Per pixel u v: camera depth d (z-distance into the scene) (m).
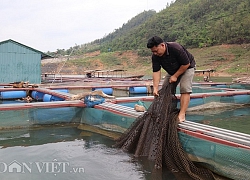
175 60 4.36
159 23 90.25
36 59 18.95
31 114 6.30
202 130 3.96
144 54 73.38
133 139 4.54
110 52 85.25
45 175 3.50
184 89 4.49
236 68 45.78
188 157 4.07
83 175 3.53
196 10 84.75
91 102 6.57
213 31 64.56
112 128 5.91
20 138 5.41
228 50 55.56
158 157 3.93
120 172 3.68
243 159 3.32
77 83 16.55
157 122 4.36
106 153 4.46
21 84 13.17
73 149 4.67
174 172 3.76
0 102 11.50
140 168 3.84
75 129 6.27
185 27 78.19
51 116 6.50
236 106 9.79
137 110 5.58
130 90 14.84
